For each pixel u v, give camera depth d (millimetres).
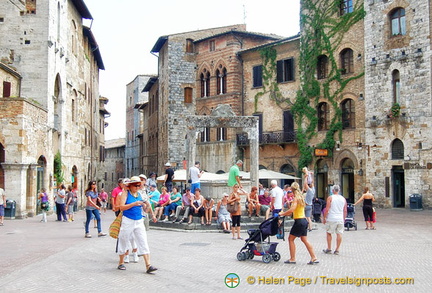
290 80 49156
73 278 12406
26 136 31078
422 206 36906
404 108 38500
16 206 30688
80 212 42875
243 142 52188
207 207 24406
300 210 14656
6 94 34031
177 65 58594
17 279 12180
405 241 20172
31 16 36312
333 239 20953
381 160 40031
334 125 44125
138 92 90125
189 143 28438
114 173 108938
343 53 44125
